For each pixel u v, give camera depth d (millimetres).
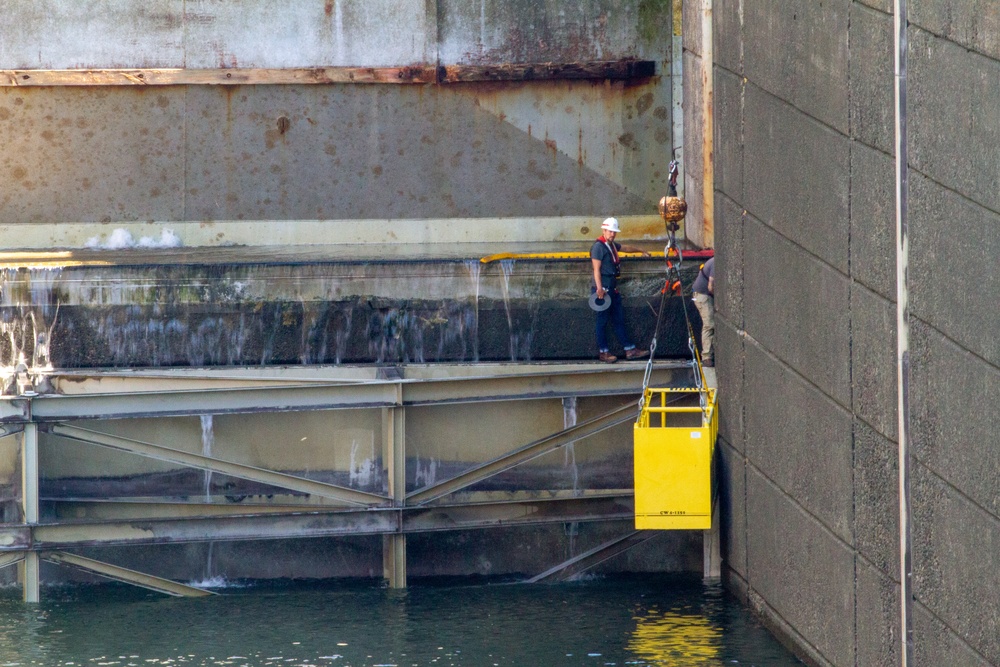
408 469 51219
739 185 44688
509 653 41312
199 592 50250
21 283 50219
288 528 50219
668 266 50875
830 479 36688
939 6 28875
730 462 47125
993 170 26719
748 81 43219
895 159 31375
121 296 50688
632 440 51281
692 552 51312
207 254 58000
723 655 40469
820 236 36750
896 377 31828
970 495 28203
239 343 51406
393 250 59812
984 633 27812
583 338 52281
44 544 49000
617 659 40344
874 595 33750
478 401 50438
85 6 61719
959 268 28375
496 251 58656
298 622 45688
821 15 36000
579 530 51656
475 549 51688
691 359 52000
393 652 41625
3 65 61625
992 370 27047
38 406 48781
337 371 50406
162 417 49969
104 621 46125
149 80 61875
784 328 40250
